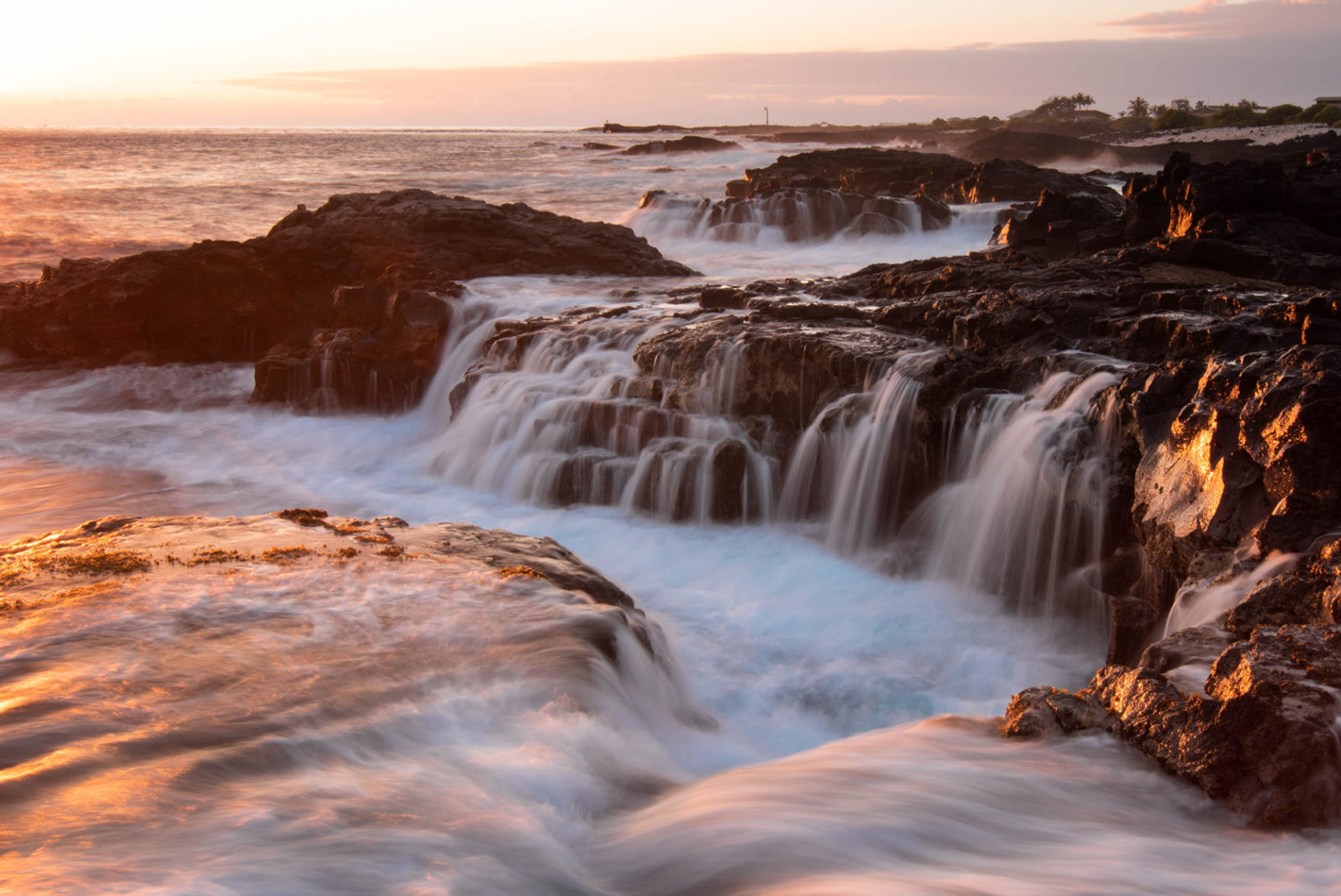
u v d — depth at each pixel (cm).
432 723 546
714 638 970
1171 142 10494
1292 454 721
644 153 13838
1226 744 498
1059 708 582
